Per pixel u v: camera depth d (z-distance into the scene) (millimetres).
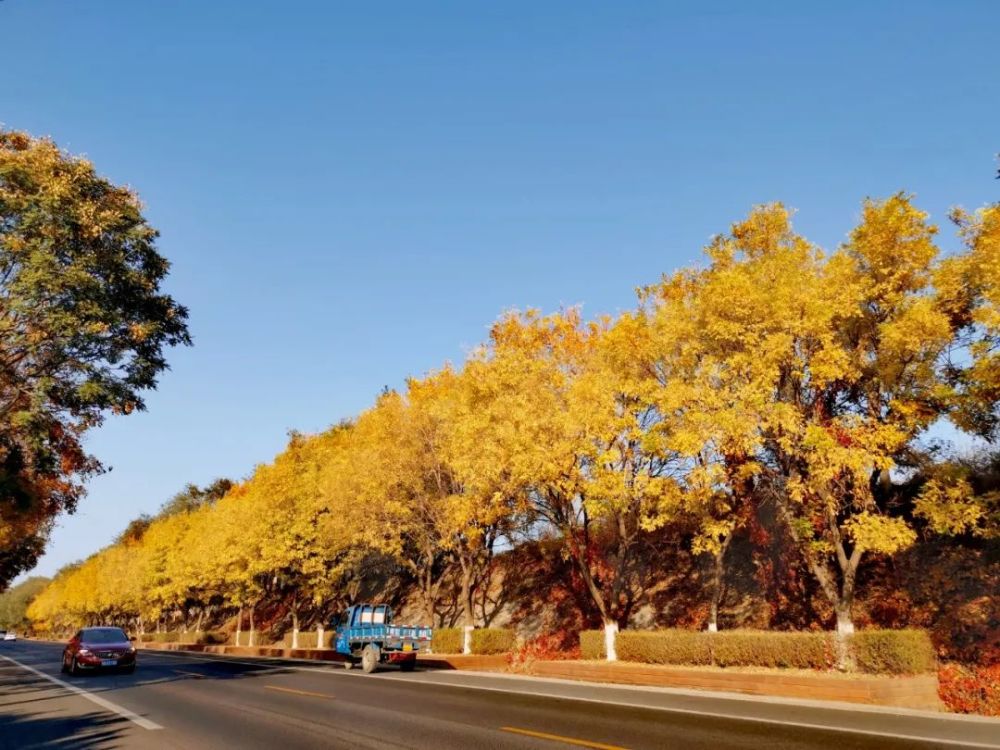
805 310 15828
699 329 18141
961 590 18500
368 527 27531
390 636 23891
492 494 22359
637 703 13445
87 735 10539
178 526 66312
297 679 20109
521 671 23516
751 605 23844
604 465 19359
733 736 9352
